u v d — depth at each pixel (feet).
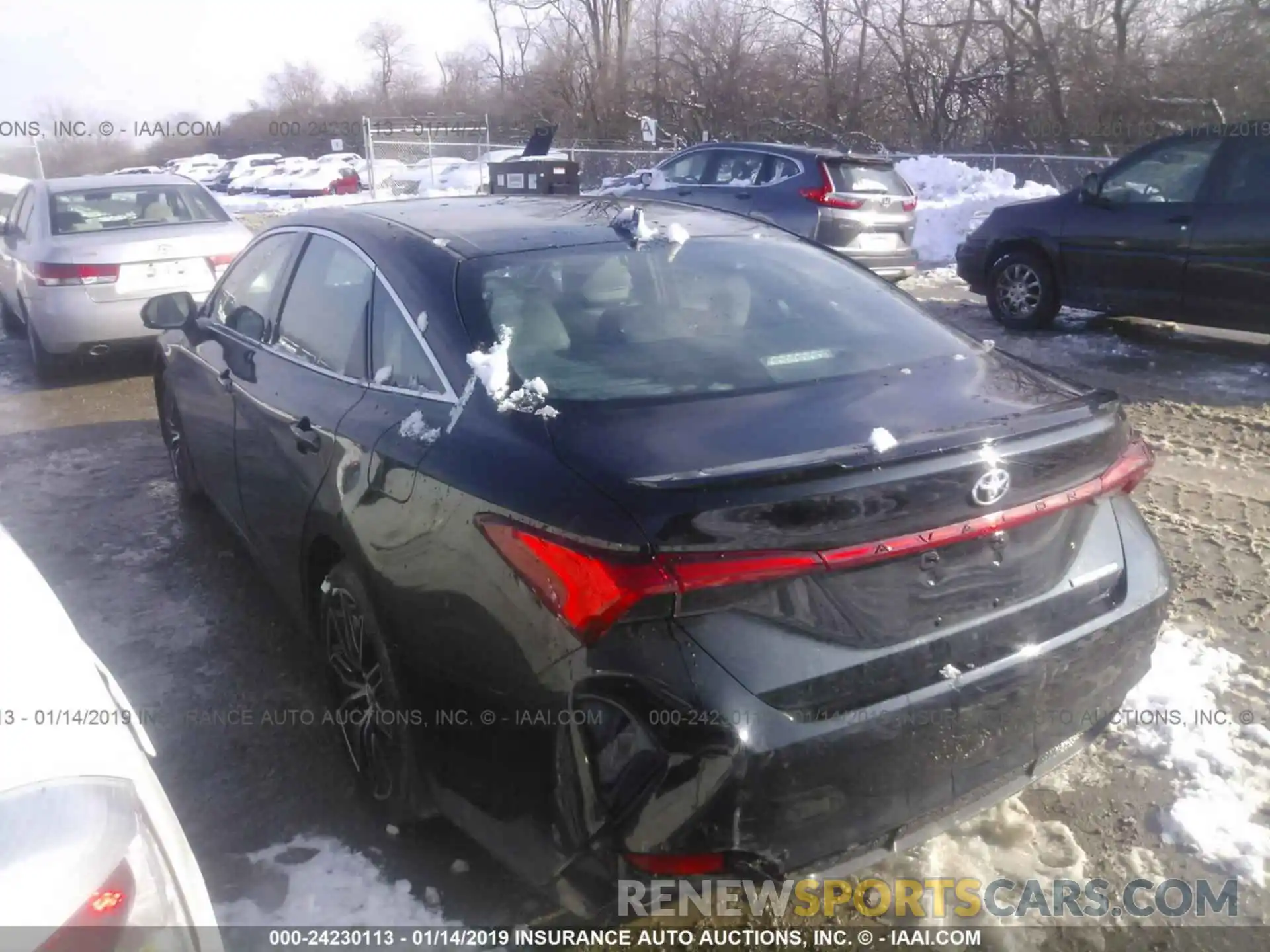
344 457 9.93
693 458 7.59
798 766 6.98
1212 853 9.43
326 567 11.15
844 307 10.87
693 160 42.14
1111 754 10.75
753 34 106.42
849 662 7.23
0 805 4.86
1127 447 9.02
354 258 11.45
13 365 29.04
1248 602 13.92
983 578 7.83
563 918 8.76
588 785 7.06
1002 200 50.78
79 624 13.76
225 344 14.21
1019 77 89.35
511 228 11.27
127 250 25.22
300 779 10.66
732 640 6.98
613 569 6.84
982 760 7.95
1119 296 28.96
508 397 8.65
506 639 7.54
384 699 9.36
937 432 7.72
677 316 10.12
